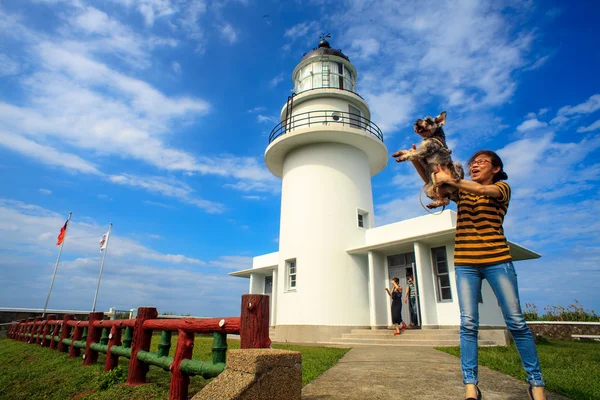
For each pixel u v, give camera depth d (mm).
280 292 15523
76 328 8914
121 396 4773
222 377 2941
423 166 3408
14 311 18719
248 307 3508
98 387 5355
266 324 3539
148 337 5531
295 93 19047
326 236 14914
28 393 5750
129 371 5395
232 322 3656
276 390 2934
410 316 13664
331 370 5645
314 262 14664
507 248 3055
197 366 3895
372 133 16734
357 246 15211
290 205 16172
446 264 12773
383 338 12000
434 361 6562
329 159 16094
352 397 3801
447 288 12555
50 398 5387
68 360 8273
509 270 2973
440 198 3430
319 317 13875
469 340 3039
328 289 14203
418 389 4164
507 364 5938
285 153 17406
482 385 4375
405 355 7676
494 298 12664
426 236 12281
